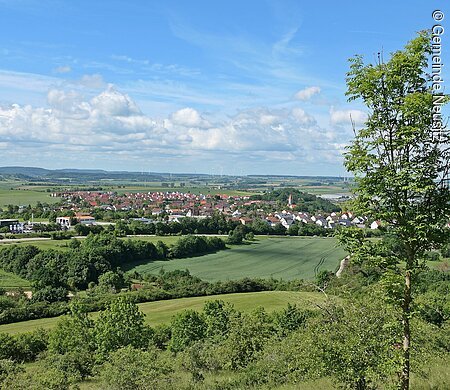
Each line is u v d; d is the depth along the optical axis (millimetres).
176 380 23922
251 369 25328
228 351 30422
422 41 12242
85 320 52312
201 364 29375
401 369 12227
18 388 22828
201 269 111500
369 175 12609
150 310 73562
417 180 11898
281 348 24672
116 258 112312
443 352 17031
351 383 14742
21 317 71125
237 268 111812
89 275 97312
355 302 15062
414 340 13828
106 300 79250
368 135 12781
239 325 32531
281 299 72125
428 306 13094
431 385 16281
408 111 11930
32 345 51656
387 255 12867
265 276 100688
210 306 57406
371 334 13875
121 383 21625
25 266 100062
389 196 12484
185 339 51094
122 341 47750
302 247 138625
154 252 123562
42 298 81812
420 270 12703
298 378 20531
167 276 102562
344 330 14719
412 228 12180
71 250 107188
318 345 14805
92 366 31016
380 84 12516
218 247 139625
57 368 29484
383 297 12633
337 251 130625
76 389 24766
